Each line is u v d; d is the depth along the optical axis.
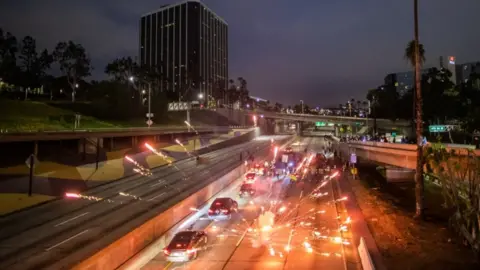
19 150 54.12
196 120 157.12
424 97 97.19
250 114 185.50
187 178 50.03
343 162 74.00
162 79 164.38
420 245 23.44
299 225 30.25
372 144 60.28
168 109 157.50
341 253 23.61
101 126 88.38
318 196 42.03
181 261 22.94
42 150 57.16
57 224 28.25
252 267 21.92
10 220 29.48
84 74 122.81
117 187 43.72
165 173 55.16
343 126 171.62
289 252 24.16
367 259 19.06
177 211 30.48
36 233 25.98
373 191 45.56
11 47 103.06
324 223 30.64
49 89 143.00
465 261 20.28
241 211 36.31
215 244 26.38
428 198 41.25
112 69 132.50
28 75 115.12
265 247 25.31
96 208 33.25
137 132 79.75
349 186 48.47
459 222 23.69
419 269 19.19
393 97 128.00
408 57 31.41
